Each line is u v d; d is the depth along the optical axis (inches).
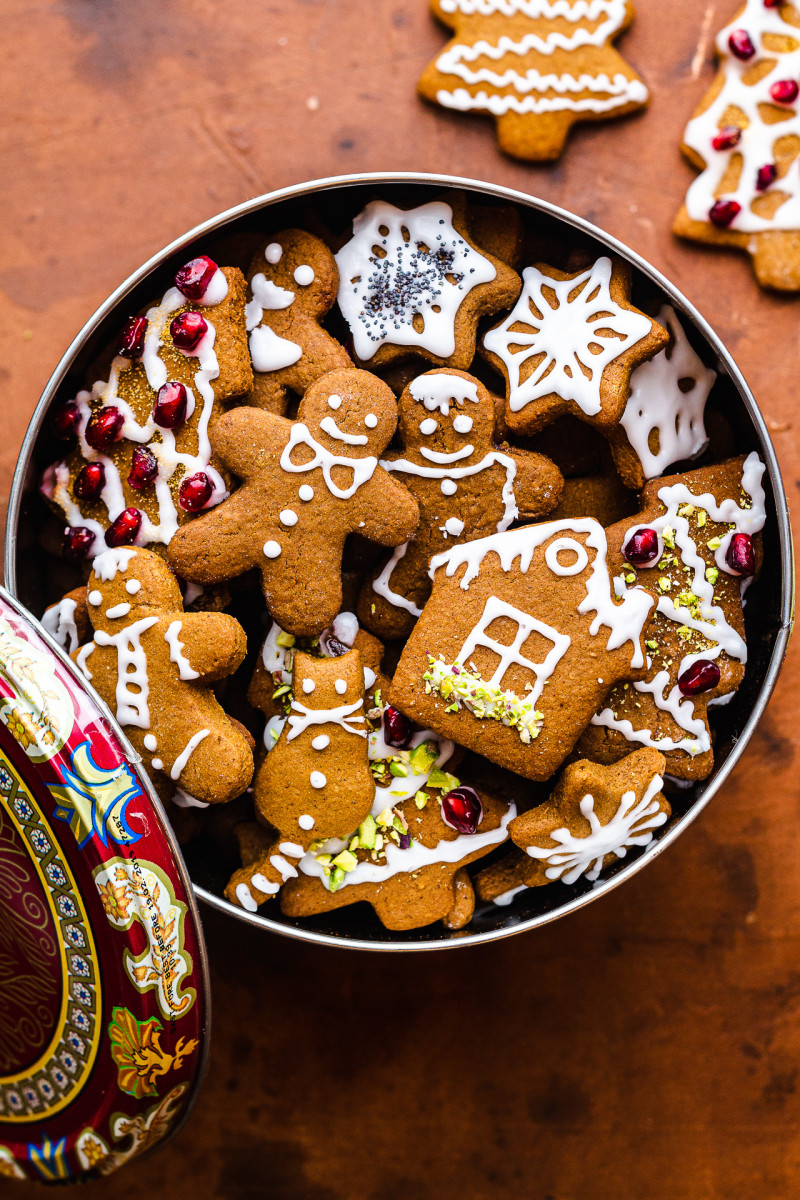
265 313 18.4
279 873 18.0
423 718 17.9
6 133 20.0
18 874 16.5
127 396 18.1
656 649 18.3
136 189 20.0
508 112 19.6
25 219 20.0
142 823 16.1
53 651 16.3
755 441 18.2
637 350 18.1
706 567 18.4
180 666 17.4
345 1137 20.4
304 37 20.0
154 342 18.1
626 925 20.4
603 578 17.8
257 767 18.6
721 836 20.3
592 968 20.4
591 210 20.0
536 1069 20.4
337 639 18.5
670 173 19.9
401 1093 20.4
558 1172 20.4
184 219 20.0
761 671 18.2
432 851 18.2
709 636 18.3
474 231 18.6
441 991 20.4
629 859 18.5
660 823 18.1
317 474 17.7
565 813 17.8
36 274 20.0
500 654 17.8
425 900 18.2
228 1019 20.4
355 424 17.8
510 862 18.6
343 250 18.5
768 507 18.3
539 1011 20.4
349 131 20.0
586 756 18.4
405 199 18.4
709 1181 20.3
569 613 17.8
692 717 18.3
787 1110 20.3
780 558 17.8
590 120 19.8
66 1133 17.3
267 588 17.8
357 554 18.8
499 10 19.6
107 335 18.2
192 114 20.0
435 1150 20.4
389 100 20.0
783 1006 20.3
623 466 18.7
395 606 18.6
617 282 18.3
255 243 18.5
